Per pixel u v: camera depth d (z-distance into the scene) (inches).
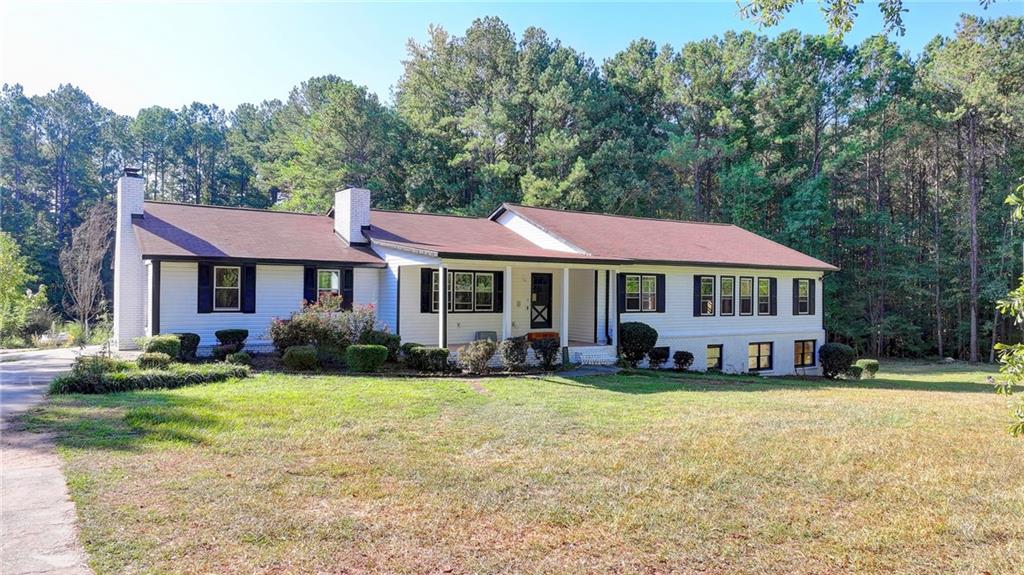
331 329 598.5
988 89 1182.9
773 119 1464.1
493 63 1663.4
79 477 236.1
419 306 730.2
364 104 1461.6
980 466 276.7
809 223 1338.6
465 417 374.0
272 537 187.2
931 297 1391.5
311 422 344.5
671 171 1562.5
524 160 1499.8
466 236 817.5
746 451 296.7
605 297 748.6
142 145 2242.9
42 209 2034.9
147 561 169.5
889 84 1407.5
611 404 433.1
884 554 184.2
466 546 184.7
